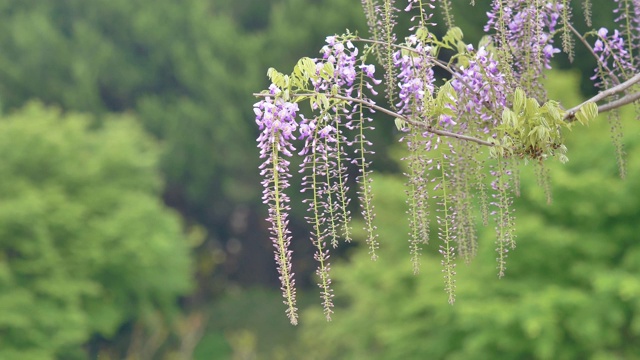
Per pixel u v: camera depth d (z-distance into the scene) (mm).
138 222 25188
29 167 24859
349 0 27438
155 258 25641
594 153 14992
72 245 23828
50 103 32188
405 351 16641
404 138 3479
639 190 14250
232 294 36156
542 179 3684
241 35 30703
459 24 20609
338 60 3398
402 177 19188
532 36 3947
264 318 33375
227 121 30328
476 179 3572
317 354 23969
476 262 14891
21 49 32156
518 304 14195
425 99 3475
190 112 31156
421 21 3629
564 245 14375
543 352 13789
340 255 33938
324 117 3291
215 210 34969
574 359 14836
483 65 3768
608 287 13664
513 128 3516
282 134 3242
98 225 24062
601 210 14406
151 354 30531
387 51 3373
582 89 20875
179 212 35062
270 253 36688
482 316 14344
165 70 32906
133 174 26859
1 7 32750
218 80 29953
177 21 32312
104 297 25422
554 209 14570
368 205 3197
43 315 22094
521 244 14570
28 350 21828
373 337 18281
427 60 3580
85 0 33000
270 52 29359
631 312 14133
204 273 35438
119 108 33656
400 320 16641
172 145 31641
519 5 3930
